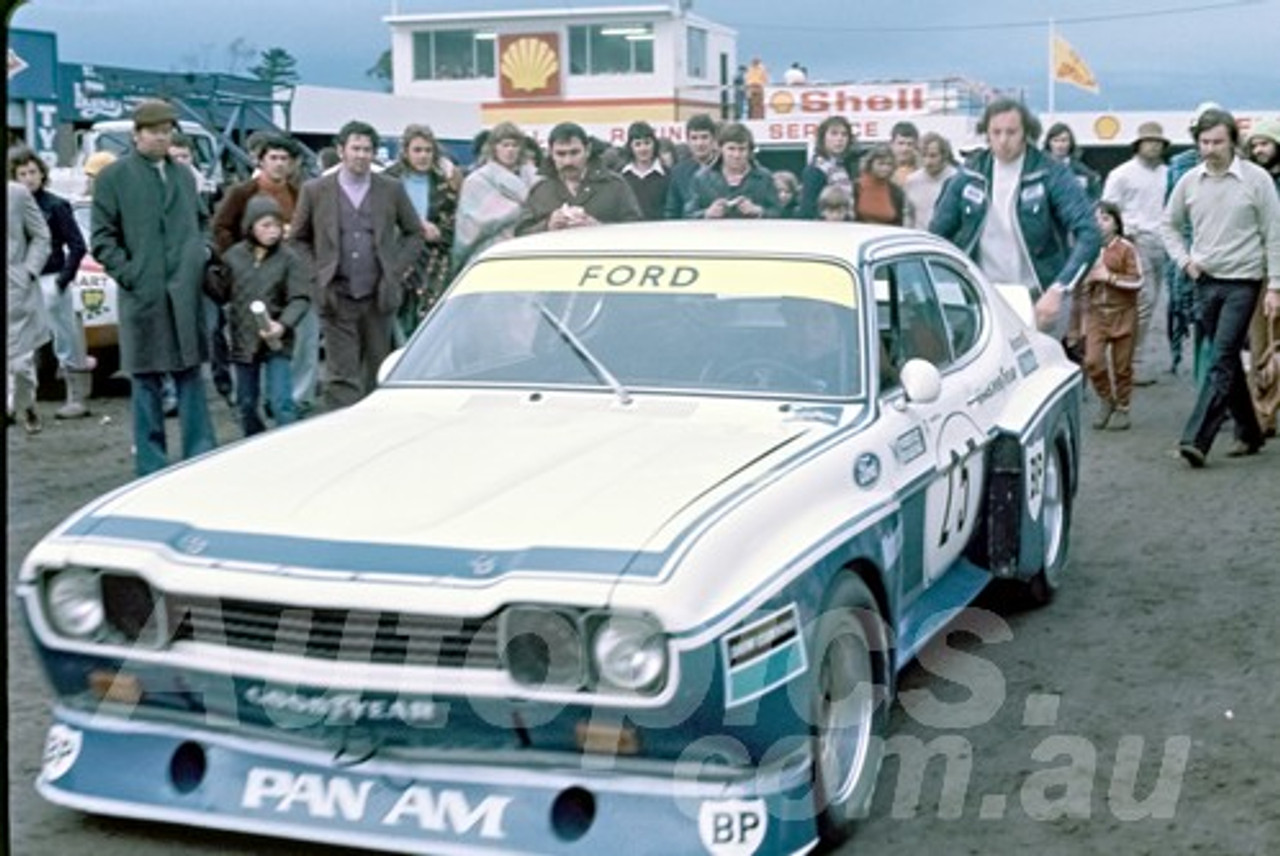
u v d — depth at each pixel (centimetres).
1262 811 457
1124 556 759
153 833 440
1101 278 1111
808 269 546
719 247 564
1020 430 612
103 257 869
